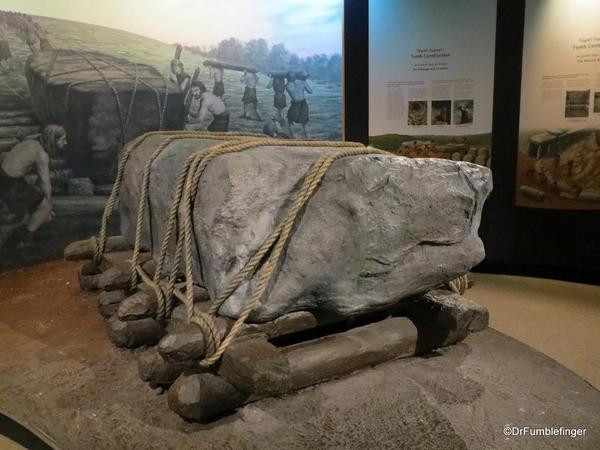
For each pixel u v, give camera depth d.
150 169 2.19
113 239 2.72
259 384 1.52
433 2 3.34
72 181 3.69
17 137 3.40
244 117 4.22
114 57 3.73
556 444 1.58
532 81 3.29
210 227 1.72
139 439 1.57
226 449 1.52
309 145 2.05
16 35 3.31
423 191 1.89
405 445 1.55
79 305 2.65
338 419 1.66
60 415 1.70
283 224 1.66
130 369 1.96
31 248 3.54
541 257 3.59
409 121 3.56
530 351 2.16
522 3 3.20
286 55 4.13
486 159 3.51
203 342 1.60
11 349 2.16
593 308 3.10
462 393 1.83
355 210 1.76
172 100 3.98
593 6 3.04
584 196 3.36
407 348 2.01
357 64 3.56
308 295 1.77
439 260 1.99
